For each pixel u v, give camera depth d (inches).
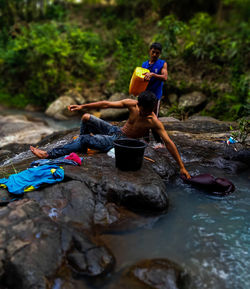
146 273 76.4
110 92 396.5
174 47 359.6
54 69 419.2
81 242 83.8
